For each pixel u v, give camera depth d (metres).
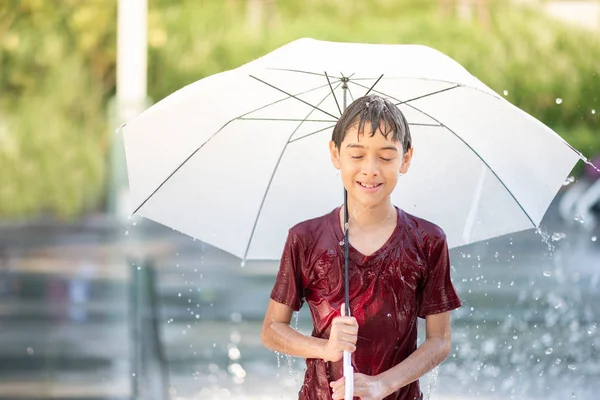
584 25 31.52
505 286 14.23
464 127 5.73
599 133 27.12
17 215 34.22
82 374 12.06
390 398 5.27
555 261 15.62
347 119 5.20
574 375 10.88
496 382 10.62
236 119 5.77
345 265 5.20
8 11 35.28
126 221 20.66
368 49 5.25
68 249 24.22
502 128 5.64
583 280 14.89
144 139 5.60
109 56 35.38
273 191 5.96
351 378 4.95
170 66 33.62
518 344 11.72
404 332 5.25
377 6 33.91
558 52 30.23
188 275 18.80
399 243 5.25
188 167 5.77
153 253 20.05
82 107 35.22
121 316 15.84
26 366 12.48
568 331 12.24
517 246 16.80
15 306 16.86
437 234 5.32
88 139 34.75
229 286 17.91
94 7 34.97
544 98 29.28
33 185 34.59
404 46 5.36
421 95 5.67
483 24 32.44
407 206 5.94
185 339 13.71
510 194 5.85
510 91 30.17
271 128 5.85
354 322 5.00
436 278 5.33
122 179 20.73
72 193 34.12
